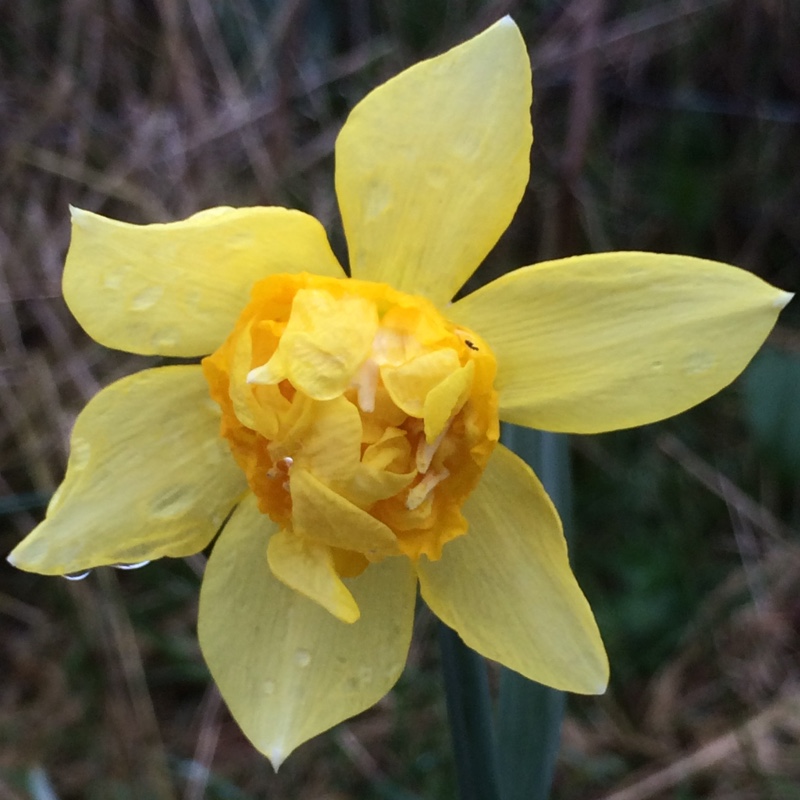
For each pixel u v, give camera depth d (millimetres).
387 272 100
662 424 217
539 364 98
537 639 101
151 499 105
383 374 89
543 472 118
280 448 91
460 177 97
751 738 187
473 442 94
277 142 226
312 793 191
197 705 206
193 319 100
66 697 201
